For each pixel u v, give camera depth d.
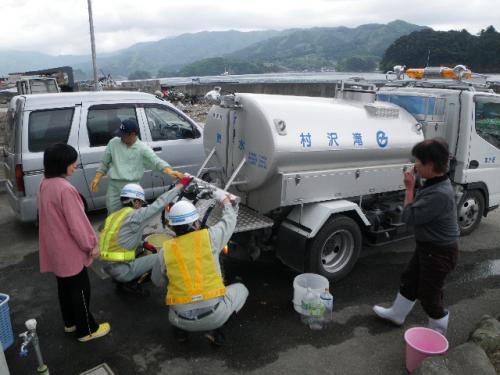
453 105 5.26
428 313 3.40
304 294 3.74
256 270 4.82
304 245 4.16
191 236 3.14
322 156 4.21
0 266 4.94
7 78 25.53
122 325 3.77
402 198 5.30
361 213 4.48
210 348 3.46
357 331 3.71
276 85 26.70
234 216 3.44
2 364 2.54
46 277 4.70
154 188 6.36
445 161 3.07
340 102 4.78
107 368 3.16
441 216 3.11
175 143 6.46
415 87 5.99
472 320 3.94
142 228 3.81
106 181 5.98
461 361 2.90
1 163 8.50
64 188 3.10
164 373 3.17
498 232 6.20
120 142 4.81
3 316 3.23
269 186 4.16
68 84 18.67
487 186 5.77
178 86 29.78
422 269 3.29
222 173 4.69
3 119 9.06
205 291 3.09
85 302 3.42
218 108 4.71
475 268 5.01
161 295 4.28
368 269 4.94
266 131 3.96
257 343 3.52
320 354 3.40
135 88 26.47
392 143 4.72
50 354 3.38
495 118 5.53
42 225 3.21
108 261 3.91
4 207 7.02
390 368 3.25
